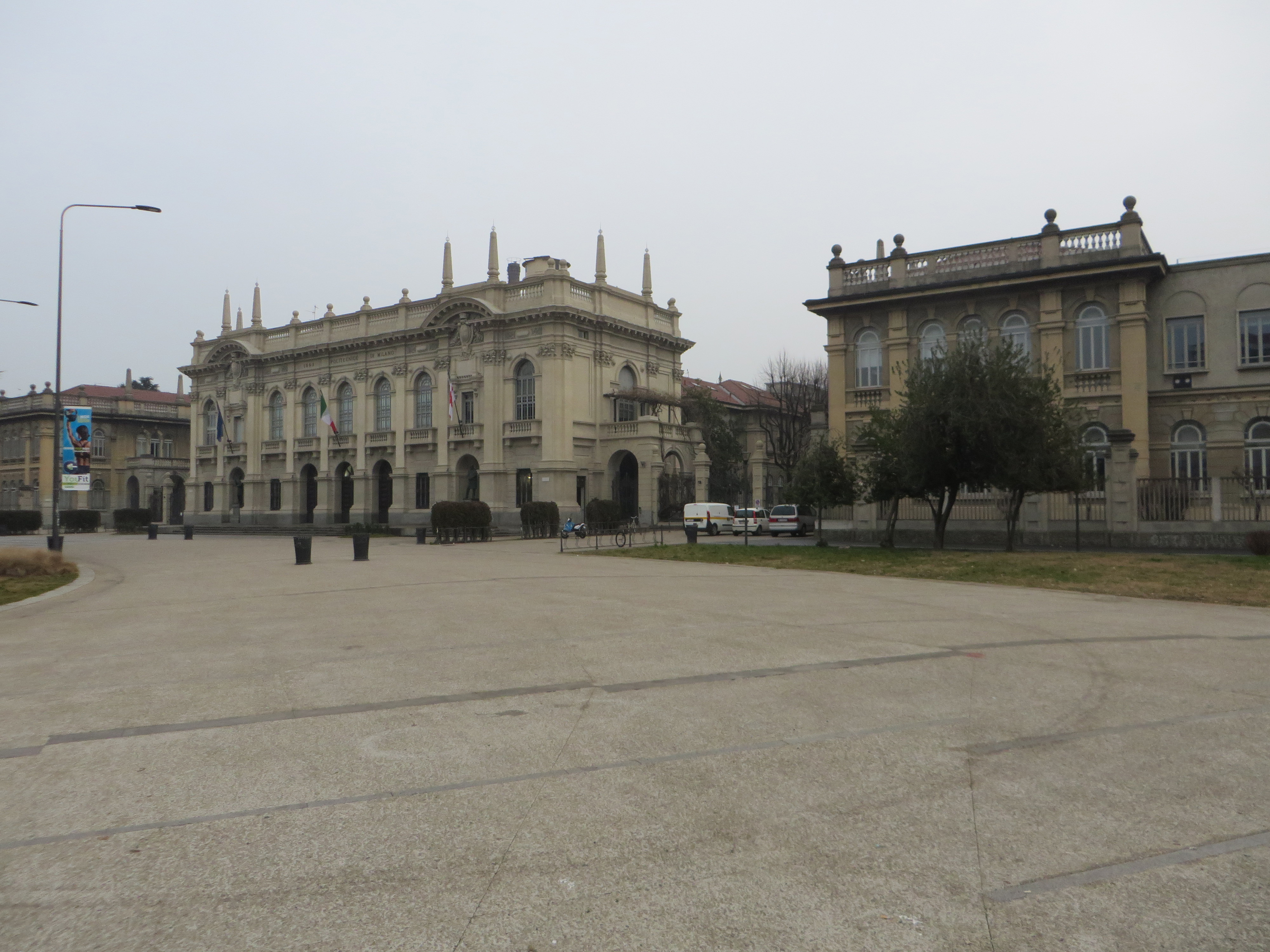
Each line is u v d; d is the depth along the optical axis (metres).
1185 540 24.20
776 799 5.19
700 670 9.02
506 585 18.80
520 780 5.59
